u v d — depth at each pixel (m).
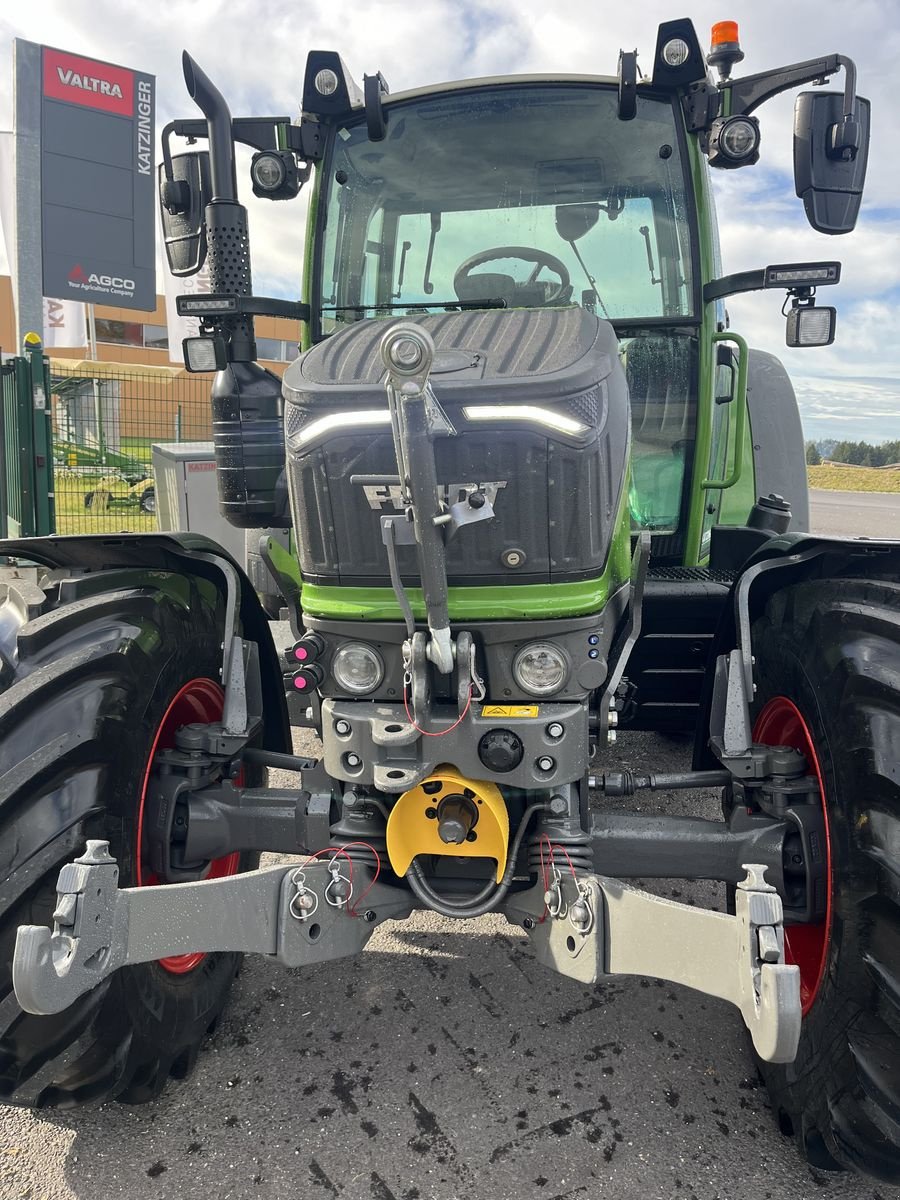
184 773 2.06
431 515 1.50
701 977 1.51
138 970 1.80
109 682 1.80
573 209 2.91
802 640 1.96
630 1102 2.03
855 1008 1.64
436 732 1.74
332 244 2.99
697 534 2.99
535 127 2.90
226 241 2.60
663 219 2.86
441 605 1.60
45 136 7.67
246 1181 1.79
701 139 2.78
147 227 8.16
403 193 2.97
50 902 1.62
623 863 1.99
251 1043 2.22
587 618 1.75
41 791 1.66
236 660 2.14
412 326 1.37
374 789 1.92
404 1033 2.26
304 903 1.77
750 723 2.04
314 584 1.83
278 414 2.71
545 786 1.76
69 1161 1.84
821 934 1.88
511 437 1.65
